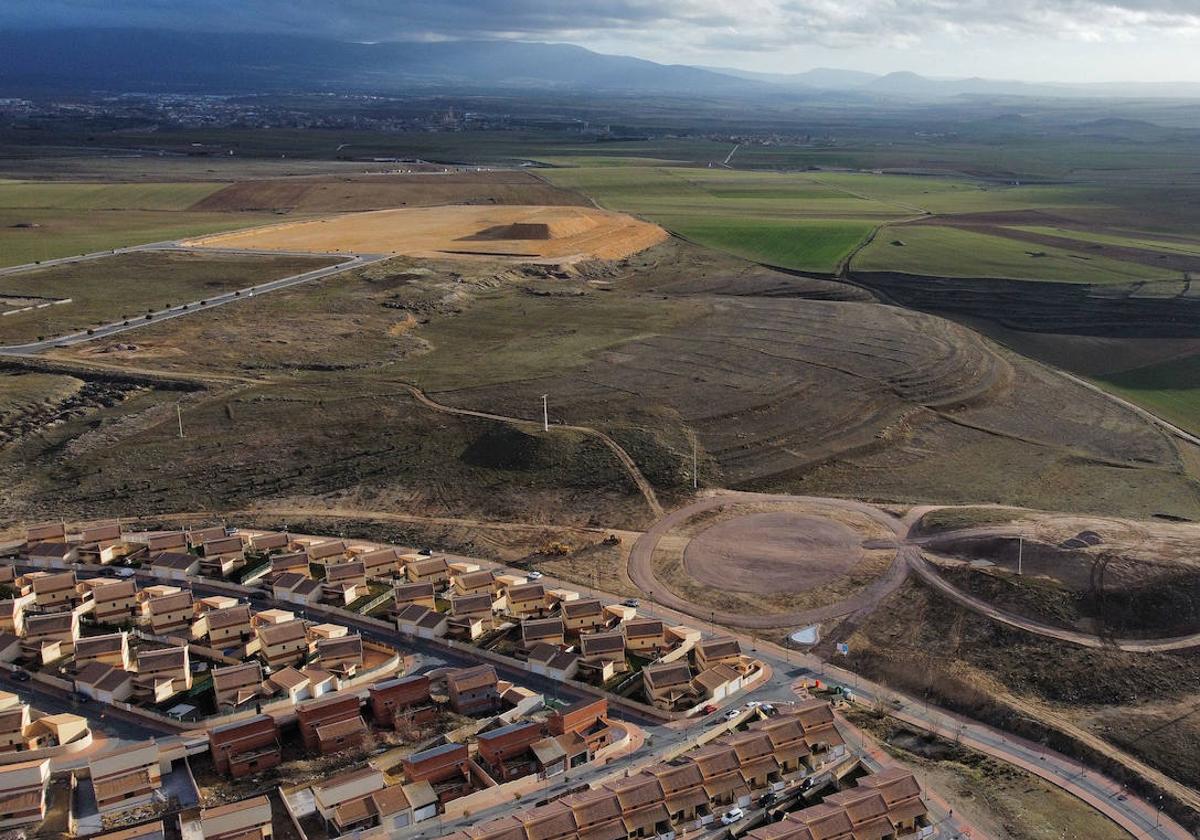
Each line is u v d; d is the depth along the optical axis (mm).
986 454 147250
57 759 76188
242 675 84875
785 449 144375
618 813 68875
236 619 94750
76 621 95562
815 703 81688
